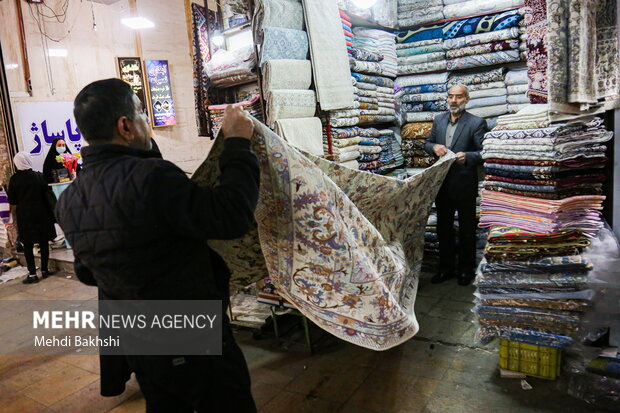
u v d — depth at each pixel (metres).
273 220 1.82
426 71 4.55
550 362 2.32
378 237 2.05
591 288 2.18
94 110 1.33
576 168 2.34
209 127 4.05
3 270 5.63
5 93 5.64
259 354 2.92
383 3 4.39
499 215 2.52
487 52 4.16
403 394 2.38
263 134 1.64
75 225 1.36
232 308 3.44
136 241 1.27
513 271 2.31
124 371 1.70
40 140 6.04
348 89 3.83
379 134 4.40
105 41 6.66
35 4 5.91
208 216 1.25
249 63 3.56
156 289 1.32
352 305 1.86
